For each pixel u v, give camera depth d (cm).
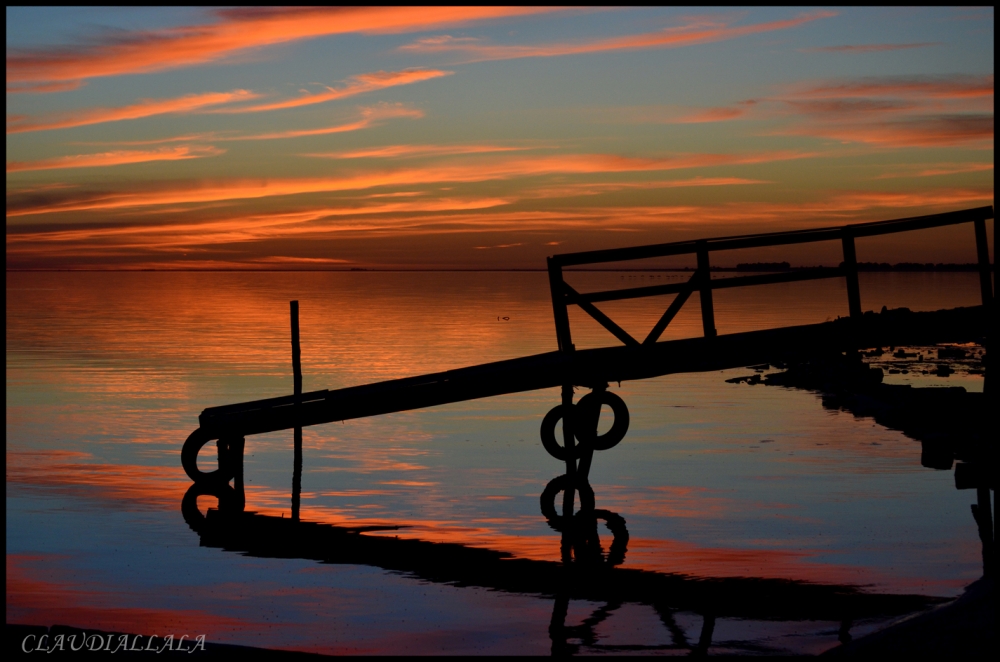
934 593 753
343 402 1233
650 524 1005
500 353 2911
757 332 1187
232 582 821
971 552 864
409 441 1552
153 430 1628
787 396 2045
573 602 758
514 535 984
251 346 3212
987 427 1030
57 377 2339
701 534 959
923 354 2814
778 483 1183
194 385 2191
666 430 1608
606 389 1189
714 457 1363
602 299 1186
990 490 1044
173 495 1173
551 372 1180
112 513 1077
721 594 766
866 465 1286
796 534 945
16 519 1039
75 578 830
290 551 927
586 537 959
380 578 834
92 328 4109
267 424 1235
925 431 1560
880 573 809
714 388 2205
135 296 8081
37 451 1438
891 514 1014
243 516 1074
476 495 1170
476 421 1778
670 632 681
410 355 2861
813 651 633
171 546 942
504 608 746
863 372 2225
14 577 830
